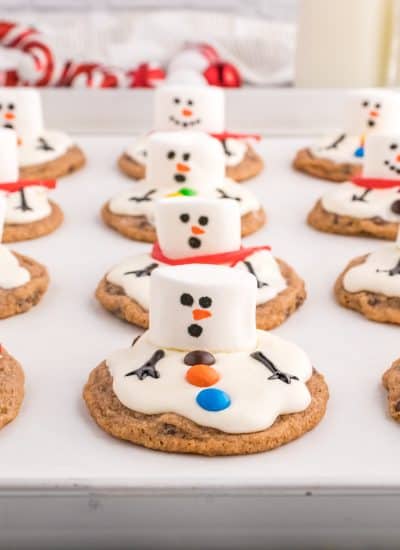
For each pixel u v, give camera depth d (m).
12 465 0.33
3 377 0.35
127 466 0.33
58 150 0.53
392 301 0.41
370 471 0.32
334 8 0.59
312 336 0.40
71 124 0.58
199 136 0.49
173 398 0.34
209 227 0.40
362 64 0.59
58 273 0.44
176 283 0.35
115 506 0.30
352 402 0.36
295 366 0.35
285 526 0.31
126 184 0.52
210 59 0.75
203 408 0.33
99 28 0.87
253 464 0.33
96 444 0.34
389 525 0.31
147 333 0.37
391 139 0.48
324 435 0.34
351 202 0.48
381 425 0.35
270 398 0.34
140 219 0.47
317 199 0.51
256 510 0.31
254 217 0.48
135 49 0.82
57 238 0.47
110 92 0.58
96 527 0.31
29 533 0.31
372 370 0.38
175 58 0.77
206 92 0.52
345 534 0.31
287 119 0.58
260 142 0.58
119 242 0.47
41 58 0.71
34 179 0.51
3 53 0.74
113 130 0.58
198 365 0.34
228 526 0.31
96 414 0.34
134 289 0.41
